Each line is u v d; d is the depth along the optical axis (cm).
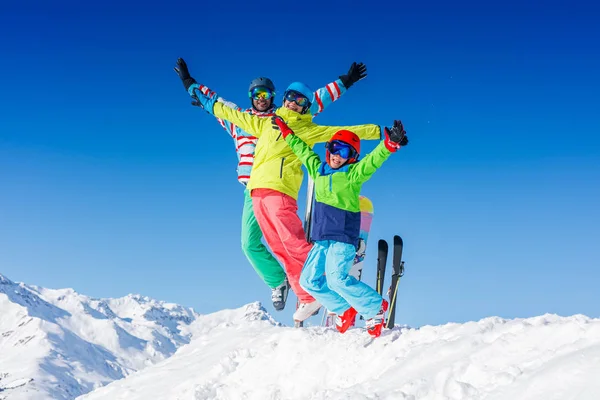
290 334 666
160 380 741
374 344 582
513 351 441
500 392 399
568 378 369
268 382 623
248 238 738
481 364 444
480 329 511
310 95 709
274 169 694
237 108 755
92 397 767
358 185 593
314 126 703
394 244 624
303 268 635
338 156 597
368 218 698
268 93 741
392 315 616
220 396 640
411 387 456
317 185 610
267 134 700
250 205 733
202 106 748
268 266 745
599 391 346
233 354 693
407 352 529
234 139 780
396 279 620
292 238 687
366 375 544
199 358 768
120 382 787
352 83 739
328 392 548
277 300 753
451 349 486
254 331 803
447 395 430
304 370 602
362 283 599
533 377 389
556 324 442
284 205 691
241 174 759
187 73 759
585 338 406
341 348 599
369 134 684
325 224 602
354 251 601
